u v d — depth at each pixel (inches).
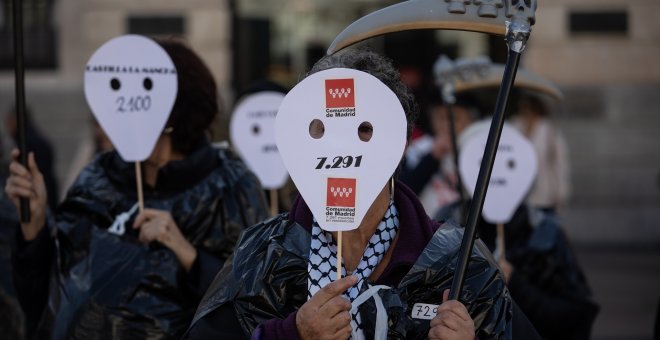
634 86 729.0
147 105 193.6
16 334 218.7
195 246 193.6
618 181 730.8
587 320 255.0
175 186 195.2
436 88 329.1
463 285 138.6
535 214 263.4
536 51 732.0
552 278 256.5
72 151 701.9
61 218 197.0
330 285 132.6
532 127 501.7
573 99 729.6
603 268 636.7
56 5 709.3
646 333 456.8
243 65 711.1
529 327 150.3
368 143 139.0
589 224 731.4
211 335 146.9
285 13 711.1
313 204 139.6
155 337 183.8
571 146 731.4
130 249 189.0
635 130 730.8
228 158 206.2
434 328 134.5
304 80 140.9
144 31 707.4
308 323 132.9
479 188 138.3
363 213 138.3
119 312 183.9
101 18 706.8
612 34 729.0
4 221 221.5
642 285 577.0
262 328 137.9
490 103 331.3
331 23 709.9
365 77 139.2
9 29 706.8
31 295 194.5
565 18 729.6
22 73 186.2
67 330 184.7
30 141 367.9
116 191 196.2
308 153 140.4
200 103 199.2
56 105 705.0
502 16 143.0
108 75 194.4
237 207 196.7
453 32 703.7
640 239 730.8
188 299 187.8
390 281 142.9
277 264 144.8
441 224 150.4
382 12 147.6
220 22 706.2
